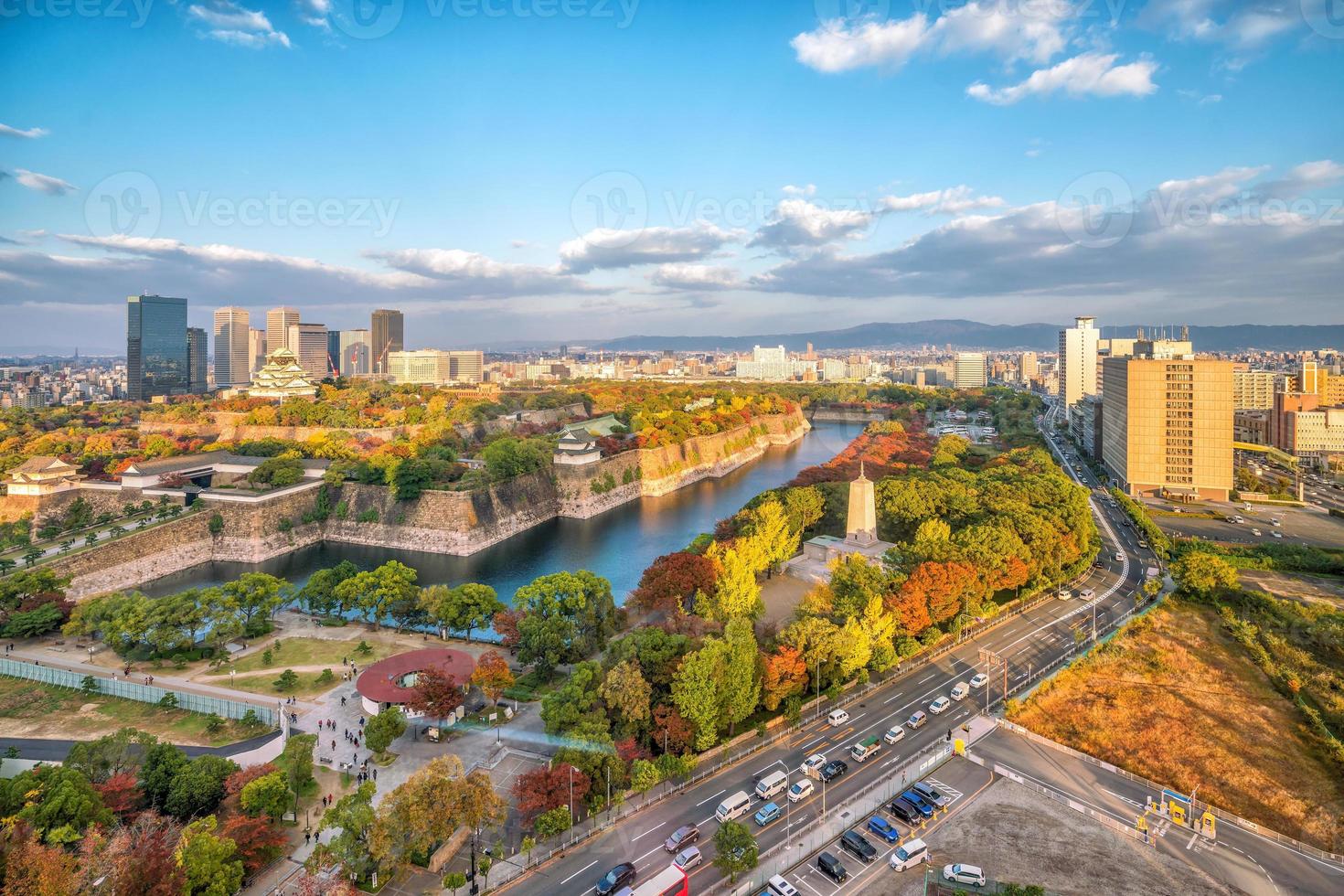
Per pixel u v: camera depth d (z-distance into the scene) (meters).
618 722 90.50
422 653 118.94
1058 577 151.12
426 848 73.81
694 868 72.75
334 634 143.00
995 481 197.50
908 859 72.19
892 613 115.50
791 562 162.50
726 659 95.44
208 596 134.62
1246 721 99.94
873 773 88.94
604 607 130.25
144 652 132.50
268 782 78.00
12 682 120.88
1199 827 78.12
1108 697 107.12
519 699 110.69
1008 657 121.00
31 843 62.94
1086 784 86.56
